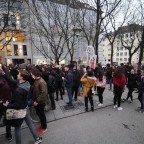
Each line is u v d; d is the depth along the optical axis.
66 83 6.52
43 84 3.96
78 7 10.95
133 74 6.92
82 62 23.16
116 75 5.81
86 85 5.79
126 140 3.86
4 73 4.37
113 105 6.62
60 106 6.59
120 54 60.62
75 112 5.80
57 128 4.57
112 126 4.62
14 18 10.01
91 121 5.01
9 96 4.04
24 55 27.97
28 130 4.50
